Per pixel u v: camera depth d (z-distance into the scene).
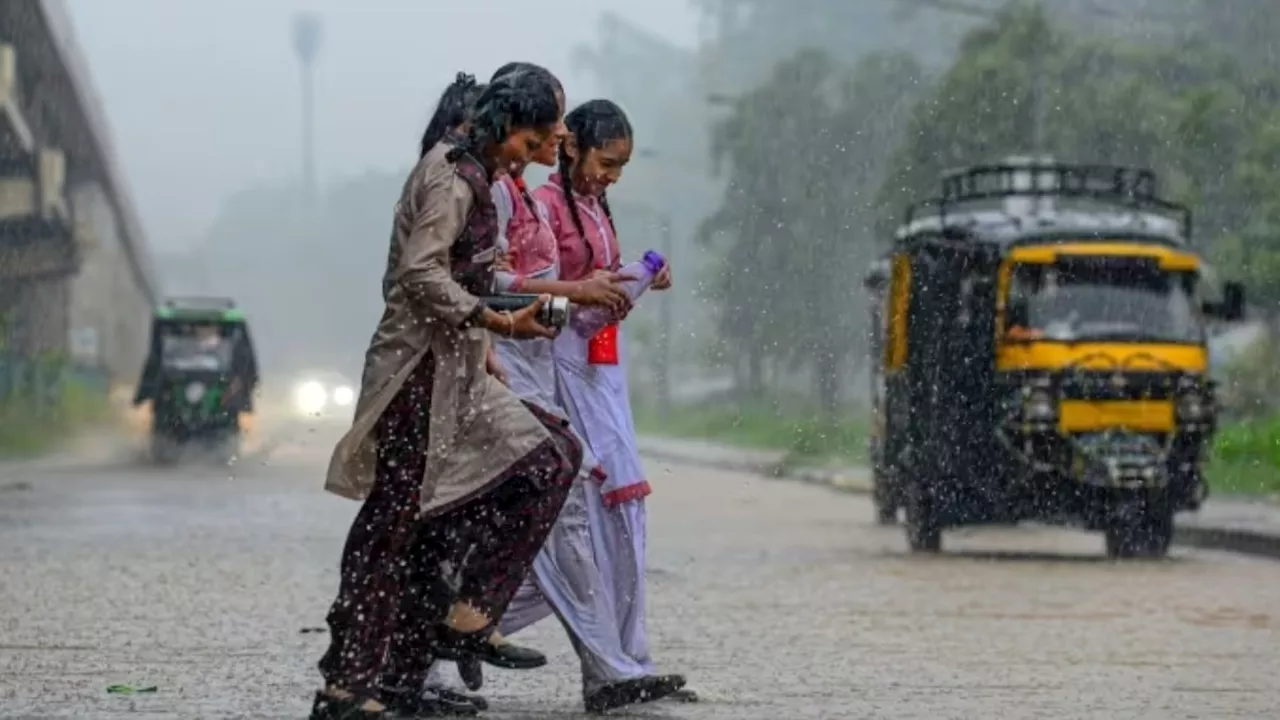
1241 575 25.38
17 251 80.75
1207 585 23.62
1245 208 50.94
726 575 24.58
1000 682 14.26
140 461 64.50
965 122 54.28
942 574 25.17
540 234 12.27
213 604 19.30
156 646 15.74
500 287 11.81
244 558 25.28
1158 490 29.31
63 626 17.25
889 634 17.66
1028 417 29.50
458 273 11.29
